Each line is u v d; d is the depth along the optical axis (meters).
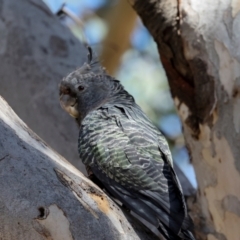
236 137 8.99
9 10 13.60
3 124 6.41
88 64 10.73
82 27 14.41
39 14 13.78
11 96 13.20
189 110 9.99
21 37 13.38
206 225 10.06
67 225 6.25
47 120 12.91
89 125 8.73
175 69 10.29
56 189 6.29
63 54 13.52
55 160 6.55
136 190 7.77
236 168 9.03
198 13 9.77
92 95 10.26
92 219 6.36
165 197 7.55
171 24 10.14
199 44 9.66
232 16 9.28
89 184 6.64
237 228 9.31
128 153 8.05
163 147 8.42
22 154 6.32
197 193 10.39
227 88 9.17
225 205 9.46
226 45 9.23
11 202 6.11
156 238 7.16
